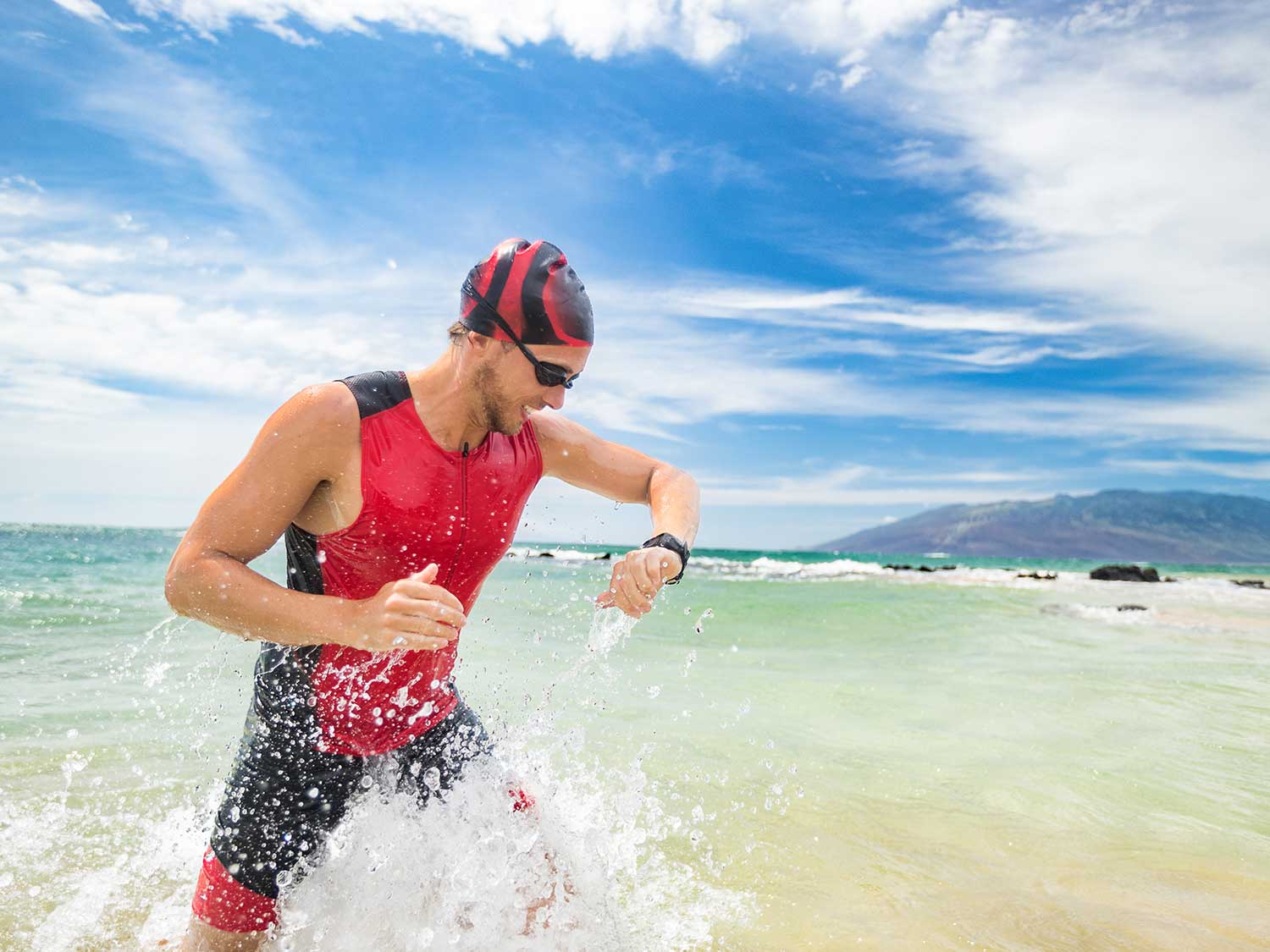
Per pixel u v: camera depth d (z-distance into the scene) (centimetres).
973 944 193
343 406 166
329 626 152
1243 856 248
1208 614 1102
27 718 362
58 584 905
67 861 226
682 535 199
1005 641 766
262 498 163
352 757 193
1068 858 246
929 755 355
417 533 175
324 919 188
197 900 186
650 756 342
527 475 195
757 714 426
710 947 191
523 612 764
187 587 158
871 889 223
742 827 267
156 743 332
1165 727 413
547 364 164
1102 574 2388
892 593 1412
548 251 165
